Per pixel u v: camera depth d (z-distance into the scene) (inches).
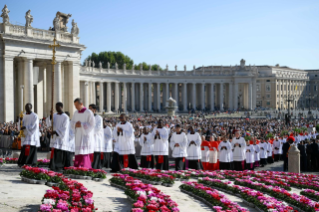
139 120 2608.3
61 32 2351.1
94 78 4350.4
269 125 2469.2
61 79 2443.4
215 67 6840.6
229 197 635.5
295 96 7603.4
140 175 712.4
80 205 417.4
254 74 5831.7
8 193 474.3
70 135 729.0
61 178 556.7
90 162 710.5
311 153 1274.6
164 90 5595.5
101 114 4229.8
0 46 2058.3
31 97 2187.5
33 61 2351.1
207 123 2625.5
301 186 810.2
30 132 720.3
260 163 1393.9
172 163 1275.8
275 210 502.9
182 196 589.0
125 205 470.9
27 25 2165.4
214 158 1065.5
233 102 5703.7
